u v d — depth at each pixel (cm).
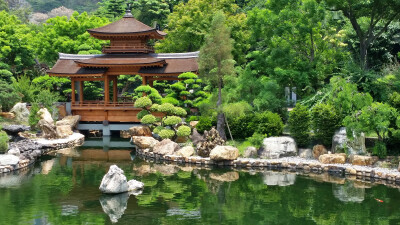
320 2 3669
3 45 5081
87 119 4494
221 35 3183
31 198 2188
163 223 1827
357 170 2639
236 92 3391
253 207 2072
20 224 1797
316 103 3278
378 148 2742
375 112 2712
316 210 2019
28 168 2927
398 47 4569
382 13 3553
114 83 4691
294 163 2867
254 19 3756
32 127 4047
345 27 4656
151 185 2486
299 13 3562
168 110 3491
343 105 2847
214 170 2884
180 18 5619
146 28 4628
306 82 3456
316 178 2627
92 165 3044
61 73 4406
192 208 2053
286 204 2117
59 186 2436
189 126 3666
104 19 6328
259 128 3188
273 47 3809
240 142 3275
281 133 3266
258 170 2872
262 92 3300
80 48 5241
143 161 3206
